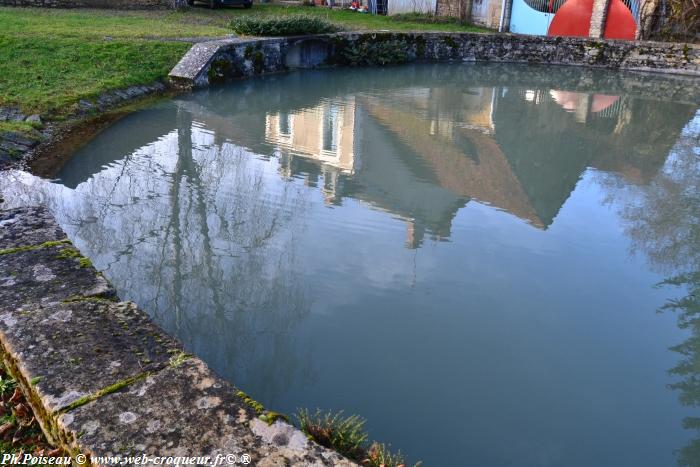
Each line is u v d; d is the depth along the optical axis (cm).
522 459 348
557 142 1138
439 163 979
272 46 1616
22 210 434
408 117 1276
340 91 1515
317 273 565
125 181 768
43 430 250
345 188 816
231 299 510
